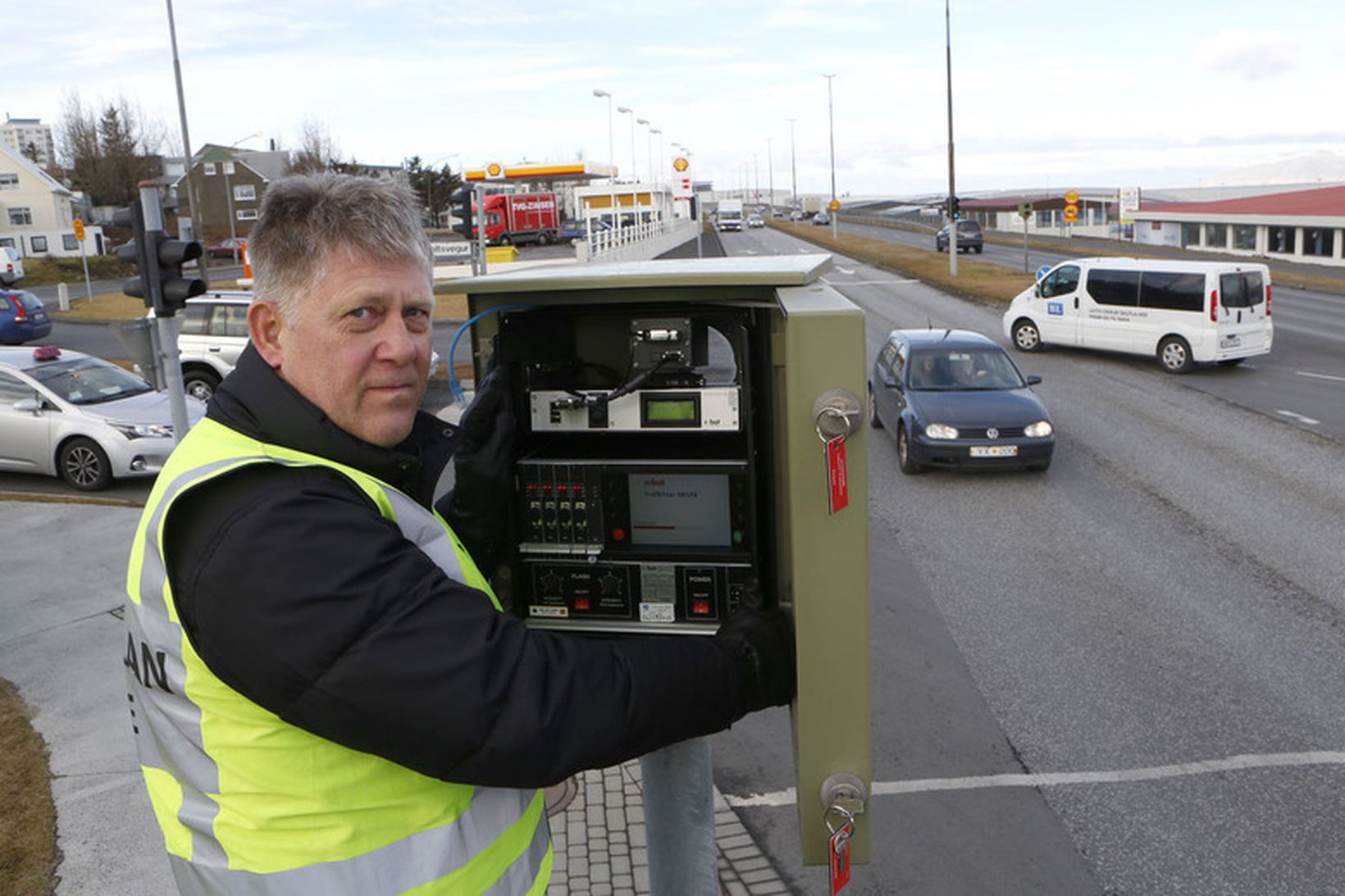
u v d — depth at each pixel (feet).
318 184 4.89
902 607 26.63
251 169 250.16
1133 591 27.30
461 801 4.78
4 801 17.04
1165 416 48.85
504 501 7.29
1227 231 167.43
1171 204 211.61
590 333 7.59
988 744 19.51
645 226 133.69
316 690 4.21
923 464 38.93
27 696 21.04
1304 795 17.42
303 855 4.48
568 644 4.69
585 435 7.73
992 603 26.71
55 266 184.55
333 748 4.46
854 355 5.45
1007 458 38.14
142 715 4.98
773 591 7.38
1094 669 22.65
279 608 4.14
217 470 4.34
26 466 39.68
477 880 4.80
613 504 7.39
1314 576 27.99
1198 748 19.13
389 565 4.34
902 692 21.80
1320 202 153.17
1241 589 27.20
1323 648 23.38
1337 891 14.97
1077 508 34.99
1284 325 78.28
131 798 17.08
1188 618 25.39
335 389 4.86
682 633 7.40
